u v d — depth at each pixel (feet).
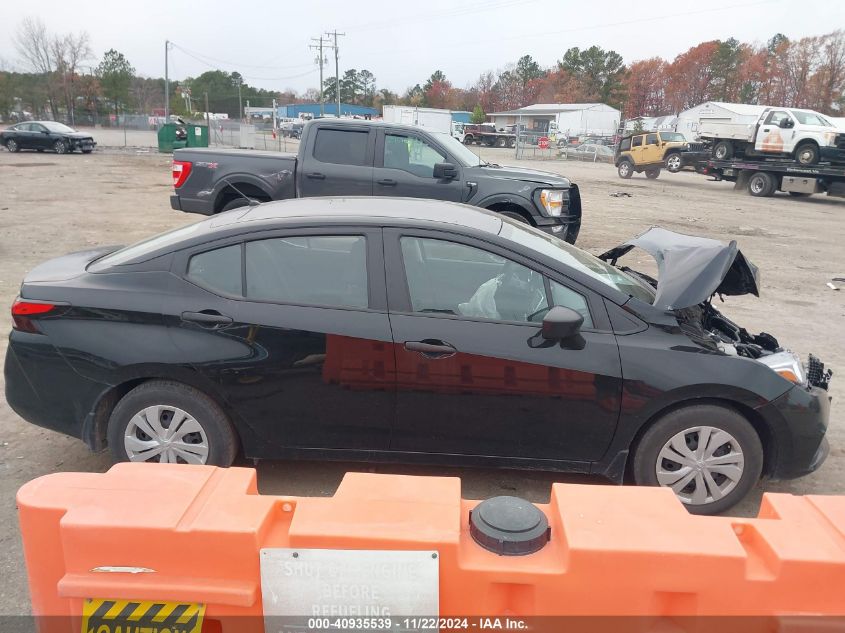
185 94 325.83
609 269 13.53
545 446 11.79
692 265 12.28
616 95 345.10
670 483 11.82
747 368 11.50
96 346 11.64
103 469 13.24
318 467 13.52
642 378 11.37
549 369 11.41
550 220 30.12
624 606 6.27
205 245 12.09
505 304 11.81
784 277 34.91
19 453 13.78
